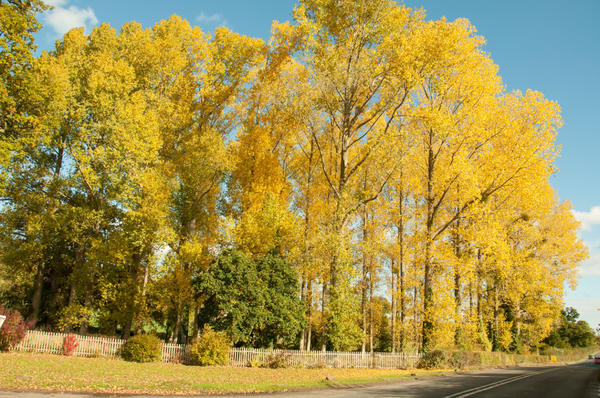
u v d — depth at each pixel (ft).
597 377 64.59
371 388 44.09
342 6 75.05
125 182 71.36
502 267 95.30
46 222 70.44
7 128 57.93
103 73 78.23
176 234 72.23
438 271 81.00
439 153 85.46
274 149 91.97
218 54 97.45
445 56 72.90
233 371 54.03
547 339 209.97
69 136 76.48
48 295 83.61
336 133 92.32
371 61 75.77
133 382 38.83
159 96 90.33
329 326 71.51
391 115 78.07
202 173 76.69
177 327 71.41
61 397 29.81
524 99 79.82
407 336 88.38
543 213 113.19
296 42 87.86
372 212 93.40
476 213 79.00
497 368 89.71
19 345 58.49
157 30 99.04
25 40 54.49
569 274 122.11
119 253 68.95
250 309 64.85
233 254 68.54
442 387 46.06
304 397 35.55
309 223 86.53
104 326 75.15
